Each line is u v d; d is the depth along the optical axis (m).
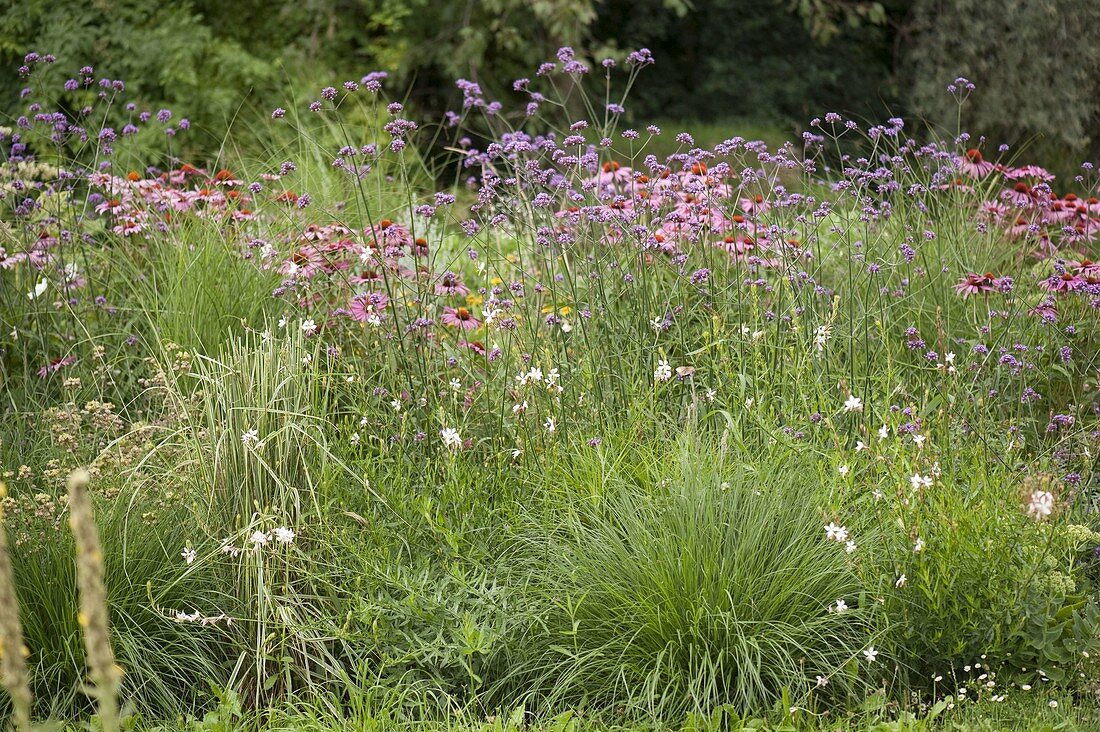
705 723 3.42
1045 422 4.84
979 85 11.41
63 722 3.50
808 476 4.03
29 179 5.84
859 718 3.49
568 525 3.88
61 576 3.76
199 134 11.12
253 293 5.27
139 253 5.66
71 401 4.62
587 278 4.89
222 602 3.94
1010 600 3.60
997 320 5.09
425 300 4.75
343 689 3.78
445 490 4.08
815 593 3.74
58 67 11.26
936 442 4.18
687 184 5.12
